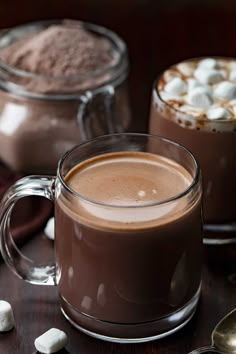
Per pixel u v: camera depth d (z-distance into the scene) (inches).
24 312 20.1
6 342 19.3
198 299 20.2
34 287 20.8
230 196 21.6
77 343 19.2
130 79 27.8
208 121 20.6
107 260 17.9
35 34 27.0
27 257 21.6
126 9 30.1
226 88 21.5
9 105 24.9
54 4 30.1
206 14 29.9
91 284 18.4
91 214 17.8
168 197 18.6
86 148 19.6
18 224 22.5
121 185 19.0
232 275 21.2
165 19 29.8
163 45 29.1
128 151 19.9
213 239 22.2
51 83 24.3
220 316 20.0
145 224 17.6
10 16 29.9
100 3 30.2
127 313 18.6
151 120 22.2
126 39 29.2
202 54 28.9
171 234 17.9
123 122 25.4
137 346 19.1
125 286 18.2
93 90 24.3
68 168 19.2
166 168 19.5
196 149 21.1
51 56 25.2
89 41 26.0
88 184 19.0
